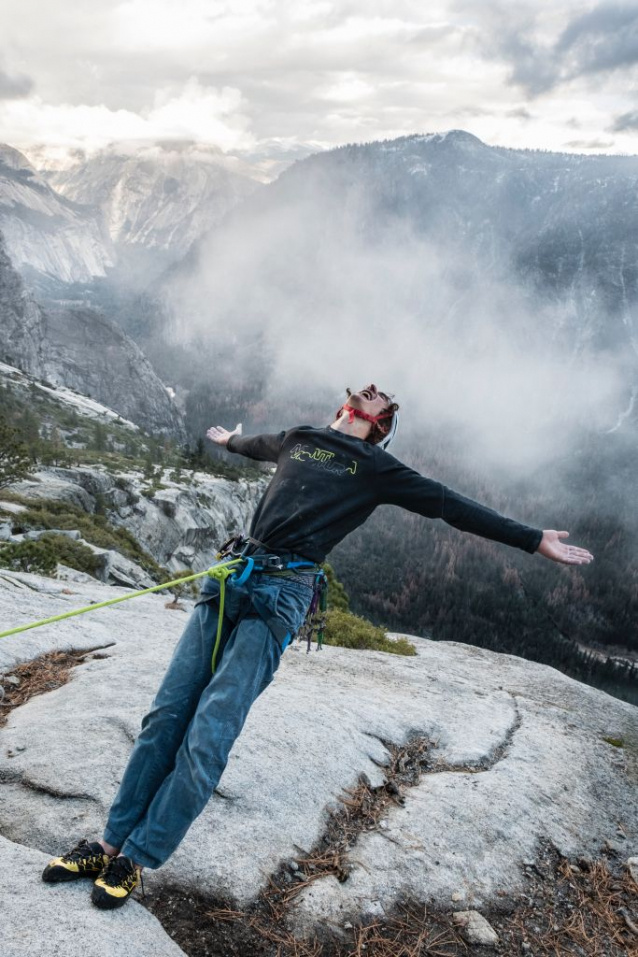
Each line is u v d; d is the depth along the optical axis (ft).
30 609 24.34
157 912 10.90
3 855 10.51
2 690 18.13
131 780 10.10
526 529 10.39
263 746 15.56
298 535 10.48
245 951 10.67
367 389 11.83
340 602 58.03
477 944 11.98
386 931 11.73
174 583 10.08
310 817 13.91
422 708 21.12
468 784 16.67
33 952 8.50
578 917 13.29
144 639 24.20
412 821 14.69
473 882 13.42
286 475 11.03
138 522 190.90
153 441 487.61
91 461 262.06
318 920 11.50
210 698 9.77
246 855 12.34
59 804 12.73
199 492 253.44
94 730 15.20
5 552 50.85
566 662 639.35
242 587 10.22
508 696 25.23
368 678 24.08
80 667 19.98
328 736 16.89
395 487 10.80
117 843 10.08
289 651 26.55
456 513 10.59
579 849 15.47
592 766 19.58
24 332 628.69
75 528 98.99
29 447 189.16
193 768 9.46
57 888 9.93
